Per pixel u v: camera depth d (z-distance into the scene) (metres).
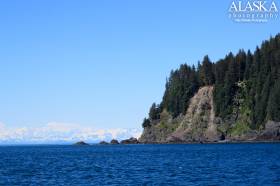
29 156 139.25
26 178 65.06
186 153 129.00
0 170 79.06
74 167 83.94
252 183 53.53
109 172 71.81
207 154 119.00
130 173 69.31
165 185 54.12
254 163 81.75
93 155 135.75
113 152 154.75
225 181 56.09
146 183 56.44
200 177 61.16
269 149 135.38
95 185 55.69
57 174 70.12
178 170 72.44
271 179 56.56
